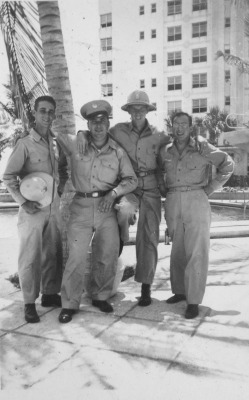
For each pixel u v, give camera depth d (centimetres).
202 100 3766
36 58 484
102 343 302
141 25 3884
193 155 362
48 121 350
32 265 348
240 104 3597
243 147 1505
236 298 397
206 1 3669
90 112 353
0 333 323
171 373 257
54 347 297
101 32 3903
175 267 387
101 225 368
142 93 375
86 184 366
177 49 3803
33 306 352
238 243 702
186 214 362
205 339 305
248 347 291
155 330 324
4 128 2484
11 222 1366
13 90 504
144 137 385
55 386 244
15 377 255
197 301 353
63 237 452
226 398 229
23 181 341
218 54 2245
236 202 1734
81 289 362
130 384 245
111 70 3872
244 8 1529
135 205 372
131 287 446
